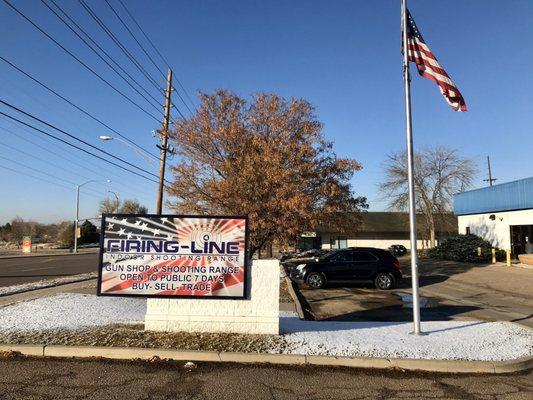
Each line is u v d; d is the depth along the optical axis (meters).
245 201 18.53
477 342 8.35
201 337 8.36
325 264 18.91
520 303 15.21
